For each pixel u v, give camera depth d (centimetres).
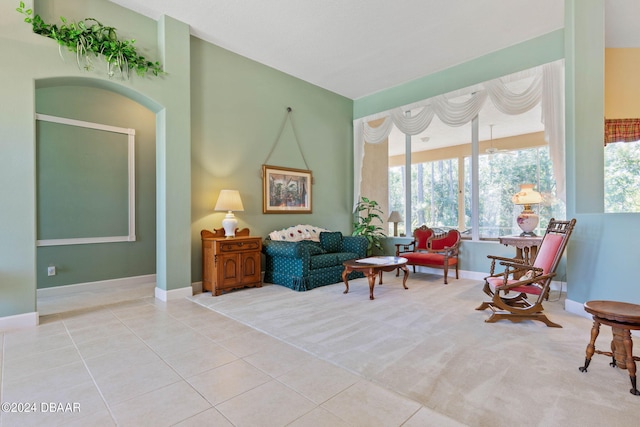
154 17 387
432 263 479
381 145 707
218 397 177
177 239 396
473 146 505
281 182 534
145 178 497
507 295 394
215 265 403
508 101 453
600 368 207
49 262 409
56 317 318
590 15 325
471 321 301
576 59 330
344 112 650
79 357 227
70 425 154
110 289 446
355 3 360
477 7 367
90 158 444
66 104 424
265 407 168
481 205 632
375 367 211
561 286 413
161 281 393
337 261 479
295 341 255
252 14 381
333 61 501
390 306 352
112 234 462
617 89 428
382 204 696
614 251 285
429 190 744
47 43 306
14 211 287
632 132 422
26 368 211
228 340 259
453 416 159
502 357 224
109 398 176
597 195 324
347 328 284
